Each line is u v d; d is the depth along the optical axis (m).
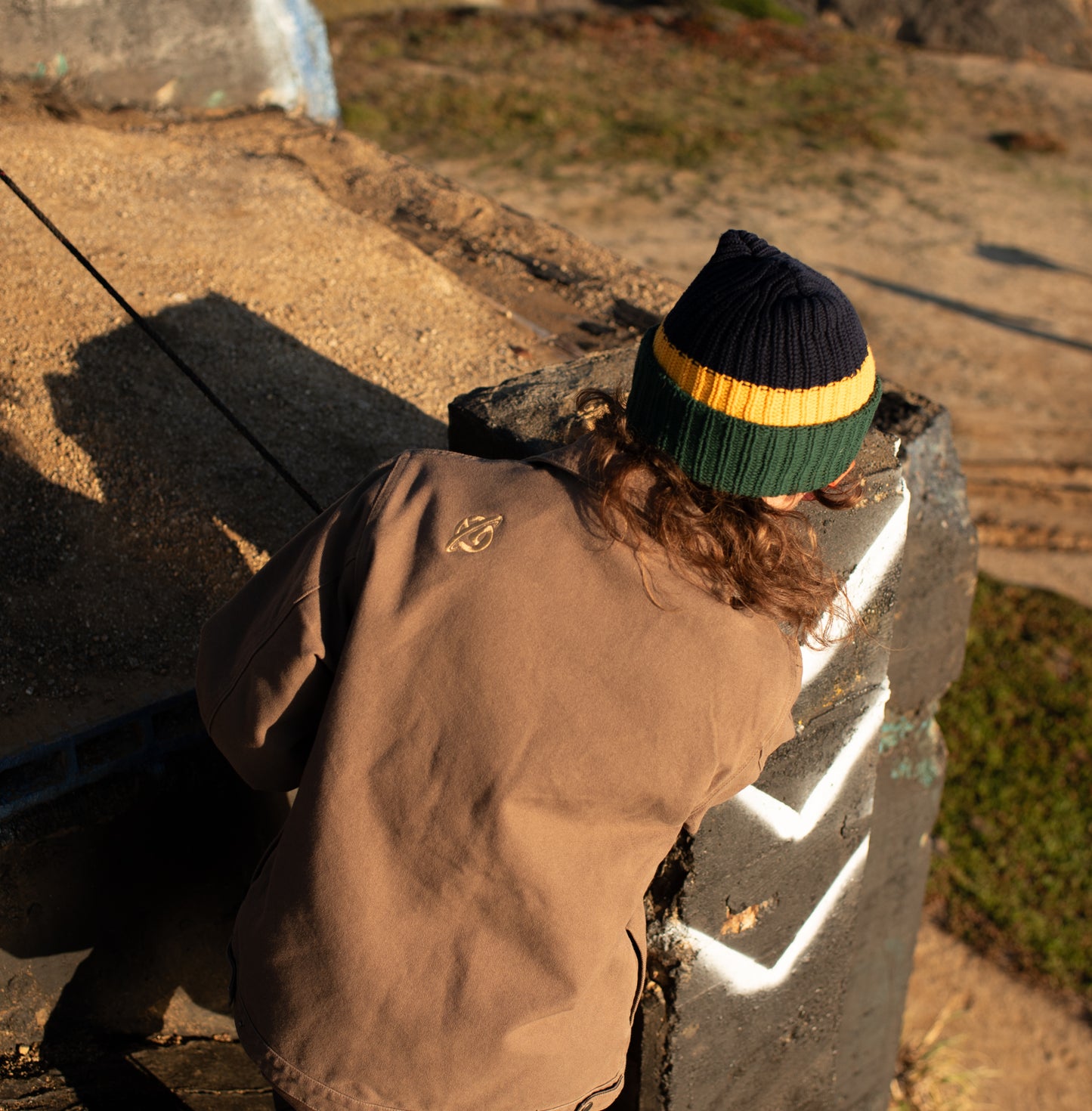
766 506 1.25
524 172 15.52
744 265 1.18
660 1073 2.21
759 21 23.25
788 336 1.14
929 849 3.28
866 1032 3.42
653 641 1.21
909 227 14.63
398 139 16.42
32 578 2.32
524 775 1.20
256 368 3.02
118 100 4.77
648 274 3.98
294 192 4.14
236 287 3.34
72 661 2.19
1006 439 9.79
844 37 23.20
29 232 3.36
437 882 1.23
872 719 2.16
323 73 5.55
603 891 1.28
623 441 1.27
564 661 1.21
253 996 1.35
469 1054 1.27
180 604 2.38
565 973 1.27
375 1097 1.28
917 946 5.17
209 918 2.22
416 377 3.18
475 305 3.59
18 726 2.03
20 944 1.99
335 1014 1.27
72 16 4.56
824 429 1.17
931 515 2.71
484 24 21.77
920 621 2.81
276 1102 1.59
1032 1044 4.76
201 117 4.96
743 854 2.03
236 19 4.99
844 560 1.90
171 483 2.60
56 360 2.81
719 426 1.16
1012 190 16.27
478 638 1.21
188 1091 2.10
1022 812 5.89
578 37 21.52
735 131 17.64
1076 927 5.31
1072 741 6.38
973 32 23.17
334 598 1.32
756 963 2.24
